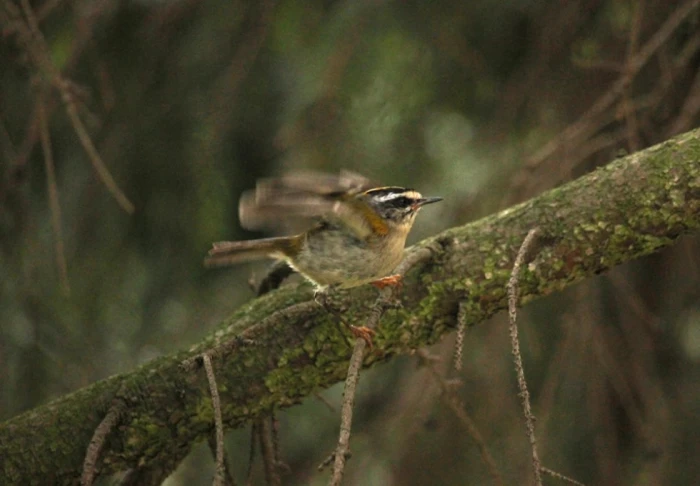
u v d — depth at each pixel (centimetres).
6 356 977
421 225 1102
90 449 729
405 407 1030
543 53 1048
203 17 1102
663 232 761
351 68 1042
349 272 836
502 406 1066
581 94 1096
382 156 1063
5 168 993
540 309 1103
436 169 1098
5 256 996
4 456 764
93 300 1091
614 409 1106
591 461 1077
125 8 1098
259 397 790
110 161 1088
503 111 1065
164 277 1134
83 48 1025
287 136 1013
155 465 826
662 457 990
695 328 1112
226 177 1117
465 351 1080
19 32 862
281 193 671
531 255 778
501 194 1061
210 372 693
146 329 1114
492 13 1077
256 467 1140
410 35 1059
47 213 1098
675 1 1036
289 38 1080
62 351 1027
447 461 1065
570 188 793
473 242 796
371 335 781
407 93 1066
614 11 1078
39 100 870
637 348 1045
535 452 618
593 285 1014
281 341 790
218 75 1102
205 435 795
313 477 1121
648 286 1106
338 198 693
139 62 1096
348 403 642
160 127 1107
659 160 765
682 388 1095
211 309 1129
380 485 1073
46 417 780
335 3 1074
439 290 790
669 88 1027
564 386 1085
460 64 1088
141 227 1123
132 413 776
